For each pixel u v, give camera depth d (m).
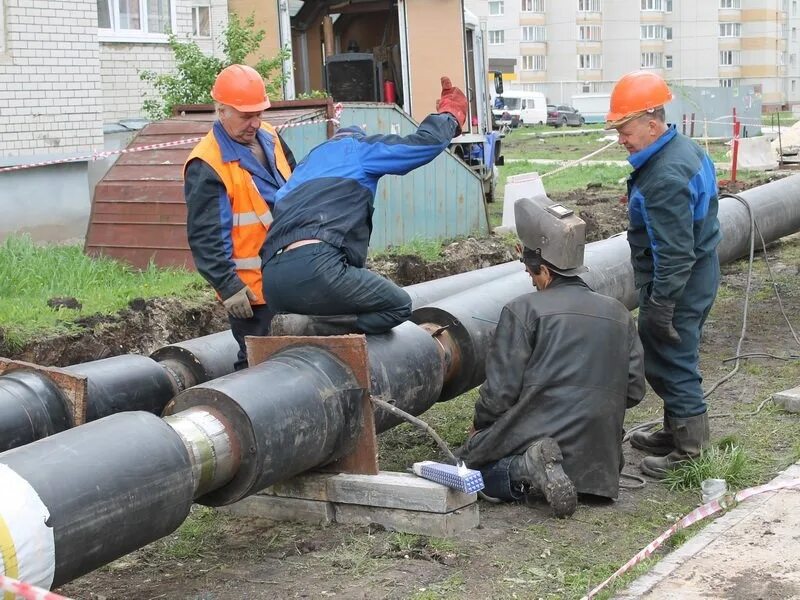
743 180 17.00
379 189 10.33
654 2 72.69
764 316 8.82
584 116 57.00
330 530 4.52
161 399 4.93
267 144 5.23
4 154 10.36
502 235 11.82
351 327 4.66
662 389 5.14
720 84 73.50
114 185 8.82
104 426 3.53
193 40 13.16
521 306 4.67
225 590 3.94
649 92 4.73
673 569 3.84
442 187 11.27
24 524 3.06
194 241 4.93
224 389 3.97
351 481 4.48
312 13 14.70
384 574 4.01
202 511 4.85
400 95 14.65
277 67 12.27
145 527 3.47
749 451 5.38
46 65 10.71
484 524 4.51
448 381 5.39
